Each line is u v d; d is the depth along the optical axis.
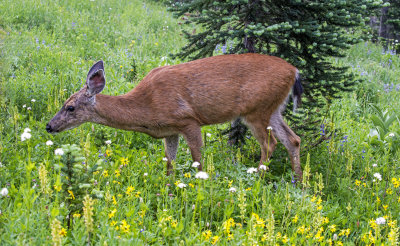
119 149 6.60
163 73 6.38
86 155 4.86
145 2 22.25
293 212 5.27
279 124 6.88
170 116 6.28
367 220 5.34
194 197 5.29
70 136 6.70
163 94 6.26
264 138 6.77
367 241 4.59
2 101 7.11
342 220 5.33
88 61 10.74
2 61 8.30
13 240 3.60
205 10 6.82
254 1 7.13
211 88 6.38
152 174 5.89
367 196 5.95
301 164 7.03
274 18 7.31
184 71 6.39
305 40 7.05
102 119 6.24
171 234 4.41
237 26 7.52
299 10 7.12
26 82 8.38
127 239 3.96
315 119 8.36
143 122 6.28
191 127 6.40
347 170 6.53
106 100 6.17
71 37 13.02
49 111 7.49
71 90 8.76
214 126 8.06
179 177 6.15
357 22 6.93
